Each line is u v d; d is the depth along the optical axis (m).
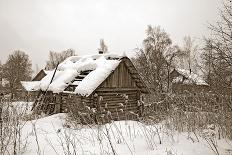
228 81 5.48
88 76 14.52
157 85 19.58
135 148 4.88
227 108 5.52
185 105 6.52
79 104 13.65
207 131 5.45
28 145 5.13
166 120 6.29
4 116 5.25
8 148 4.78
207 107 6.21
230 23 5.37
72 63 18.73
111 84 15.15
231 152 4.25
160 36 33.09
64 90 16.34
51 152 4.74
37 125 8.88
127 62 15.74
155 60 27.66
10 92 6.45
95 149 4.91
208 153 4.25
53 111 16.44
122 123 8.64
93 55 17.88
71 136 6.40
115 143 5.36
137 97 16.58
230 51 5.45
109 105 14.87
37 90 17.84
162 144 4.95
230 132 5.12
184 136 5.34
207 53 5.80
